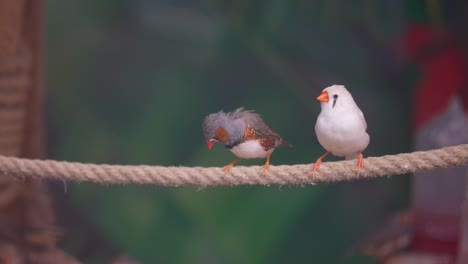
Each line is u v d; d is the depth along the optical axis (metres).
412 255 10.65
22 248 8.23
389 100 13.34
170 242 14.44
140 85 14.48
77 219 13.83
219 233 14.52
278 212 14.46
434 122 11.51
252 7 14.05
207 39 14.42
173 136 14.41
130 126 14.40
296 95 14.14
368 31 13.31
